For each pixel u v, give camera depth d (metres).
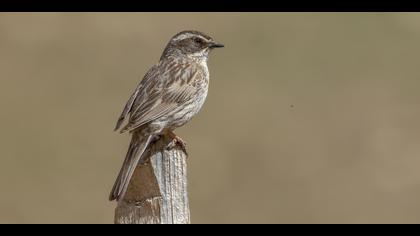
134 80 22.00
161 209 8.64
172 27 24.22
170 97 10.46
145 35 23.78
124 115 10.36
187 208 8.72
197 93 10.76
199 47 11.23
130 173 8.86
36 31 23.77
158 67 10.85
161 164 8.78
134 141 9.96
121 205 8.67
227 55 23.88
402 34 25.41
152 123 10.24
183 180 8.75
